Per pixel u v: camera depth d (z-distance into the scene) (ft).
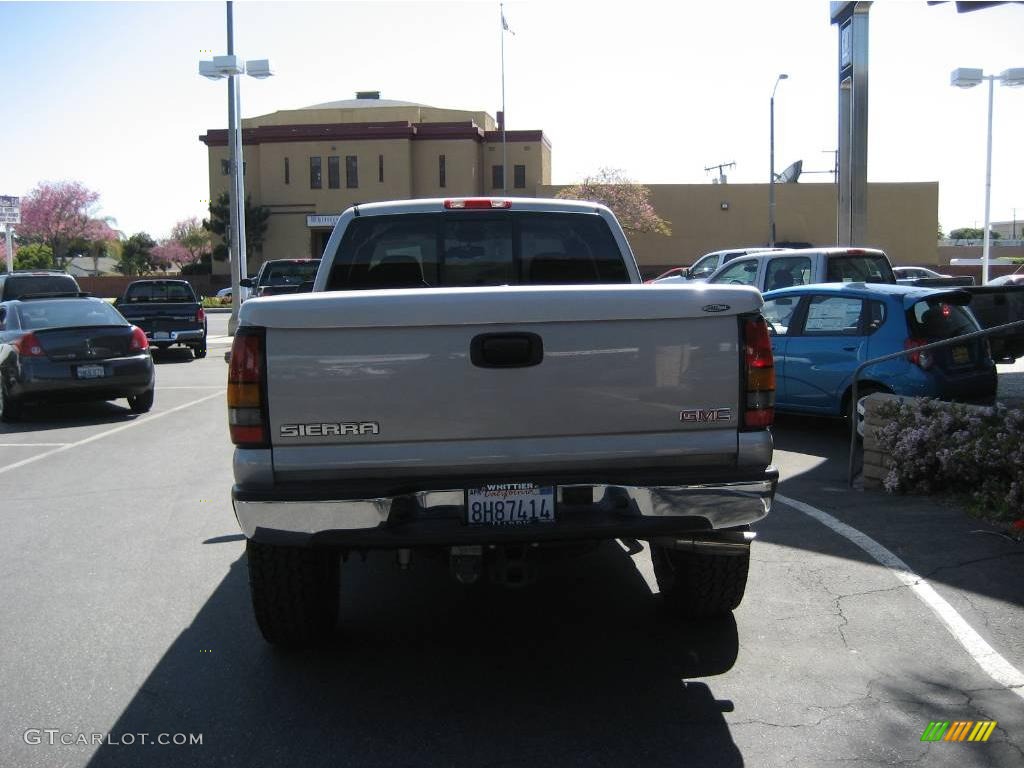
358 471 12.21
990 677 13.33
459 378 12.17
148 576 18.67
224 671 14.05
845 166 54.85
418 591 17.65
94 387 40.47
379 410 12.13
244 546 20.72
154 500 25.35
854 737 11.68
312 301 11.99
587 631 15.42
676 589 15.26
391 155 188.65
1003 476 22.16
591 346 12.31
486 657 14.44
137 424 39.73
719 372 12.53
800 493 24.32
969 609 15.87
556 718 12.33
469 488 12.16
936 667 13.70
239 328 12.18
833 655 14.17
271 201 192.54
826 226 184.44
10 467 30.63
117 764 11.35
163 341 69.31
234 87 82.23
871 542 19.62
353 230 17.78
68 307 42.88
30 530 22.38
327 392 12.08
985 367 30.01
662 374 12.43
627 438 12.50
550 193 189.06
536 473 12.48
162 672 14.03
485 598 17.17
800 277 41.29
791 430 34.12
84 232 241.35
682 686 13.21
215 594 17.56
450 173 190.29
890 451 24.20
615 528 12.26
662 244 186.19
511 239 18.03
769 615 15.81
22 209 235.81
